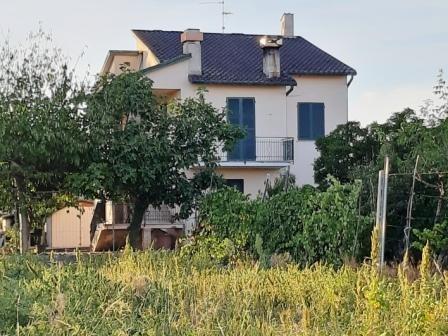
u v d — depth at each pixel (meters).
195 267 21.06
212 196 26.20
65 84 28.11
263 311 14.45
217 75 42.97
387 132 30.11
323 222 22.14
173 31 47.62
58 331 10.99
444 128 24.53
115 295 14.01
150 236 36.88
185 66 42.34
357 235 22.16
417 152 23.78
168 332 11.76
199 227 26.42
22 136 26.55
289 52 46.94
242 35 48.53
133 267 20.36
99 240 36.62
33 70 28.16
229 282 16.94
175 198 29.53
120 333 10.89
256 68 44.47
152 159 28.33
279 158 43.06
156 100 29.39
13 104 27.09
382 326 11.10
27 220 28.42
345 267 17.62
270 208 24.00
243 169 43.03
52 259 20.64
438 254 21.19
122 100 28.28
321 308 13.83
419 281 13.65
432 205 23.45
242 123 42.97
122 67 30.11
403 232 23.19
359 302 13.24
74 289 14.14
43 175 27.28
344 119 44.66
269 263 21.73
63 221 42.75
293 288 15.93
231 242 24.27
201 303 13.70
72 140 26.89
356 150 31.59
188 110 29.52
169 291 14.85
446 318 11.13
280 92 43.59
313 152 44.12
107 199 29.42
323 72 44.41
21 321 11.86
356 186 22.64
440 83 28.75
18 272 18.39
